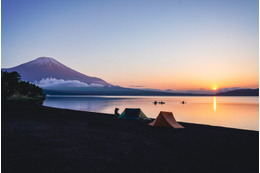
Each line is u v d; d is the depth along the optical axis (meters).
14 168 6.17
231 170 6.58
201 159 7.63
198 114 42.22
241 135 12.31
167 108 62.34
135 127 15.05
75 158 7.33
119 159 7.41
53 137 10.64
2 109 27.39
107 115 24.08
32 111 26.53
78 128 13.91
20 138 10.06
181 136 11.86
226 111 51.44
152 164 6.98
